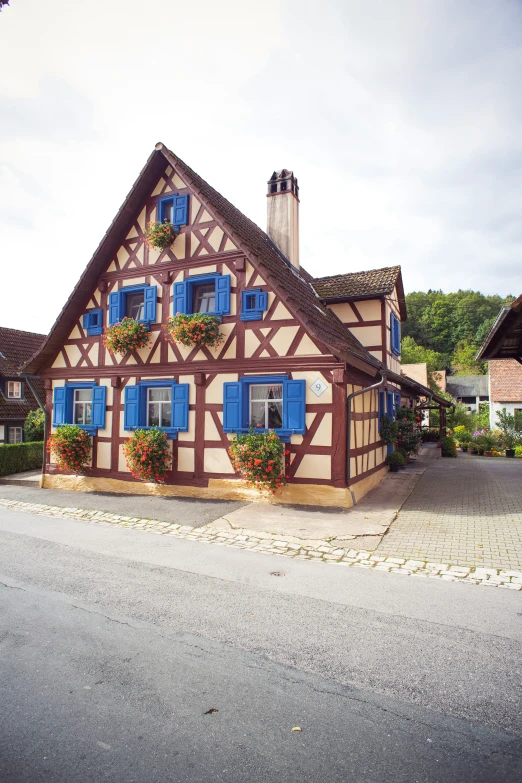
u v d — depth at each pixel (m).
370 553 6.79
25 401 24.36
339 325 14.12
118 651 4.06
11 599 5.18
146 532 8.20
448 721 3.15
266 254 12.26
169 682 3.60
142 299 12.73
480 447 20.73
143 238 12.52
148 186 12.40
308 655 3.98
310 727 3.09
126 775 2.68
